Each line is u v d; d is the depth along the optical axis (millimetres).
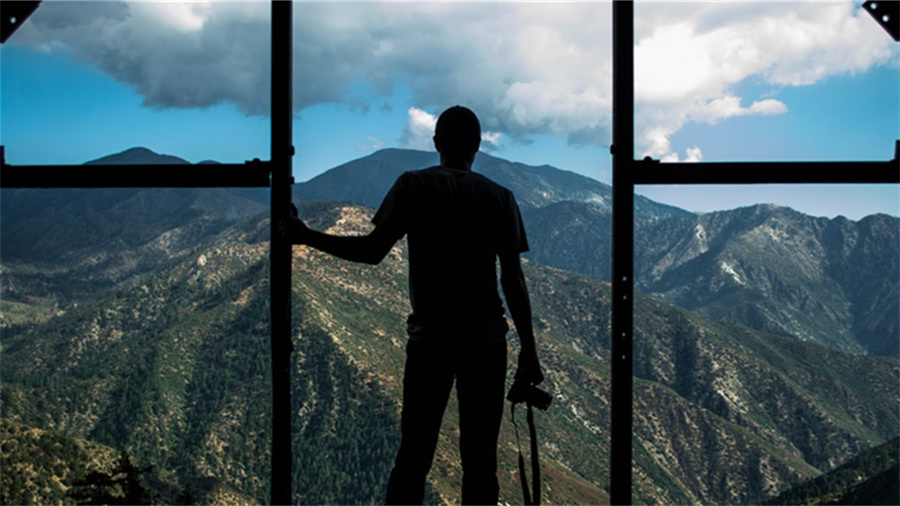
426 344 2205
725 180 2588
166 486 60812
